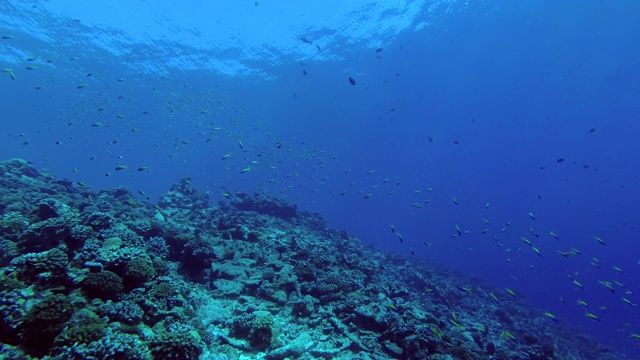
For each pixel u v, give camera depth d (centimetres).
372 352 812
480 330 1470
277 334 814
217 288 1012
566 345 1919
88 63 4294
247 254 1302
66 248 799
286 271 1151
